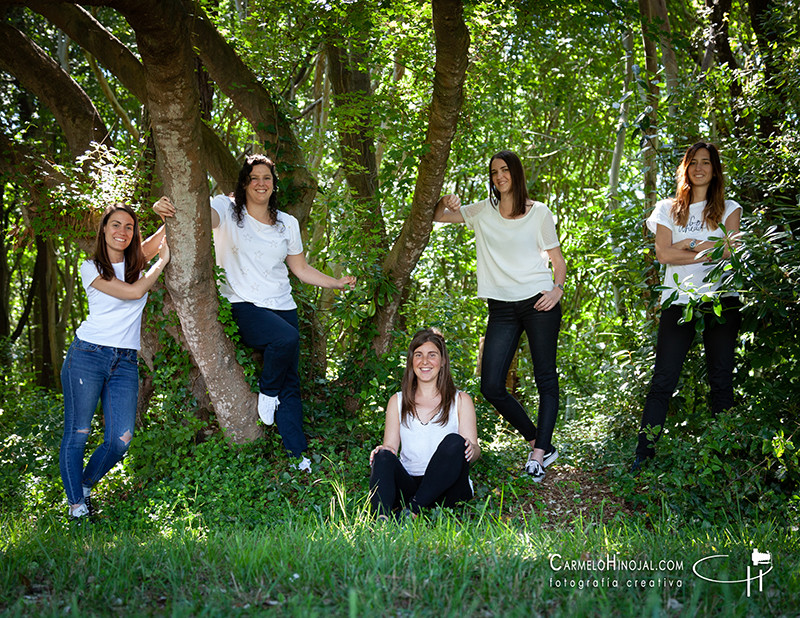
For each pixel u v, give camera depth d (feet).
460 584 9.23
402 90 23.84
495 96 33.88
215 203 17.04
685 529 14.51
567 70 40.32
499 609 8.33
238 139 35.27
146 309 17.84
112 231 15.42
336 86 25.89
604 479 17.89
